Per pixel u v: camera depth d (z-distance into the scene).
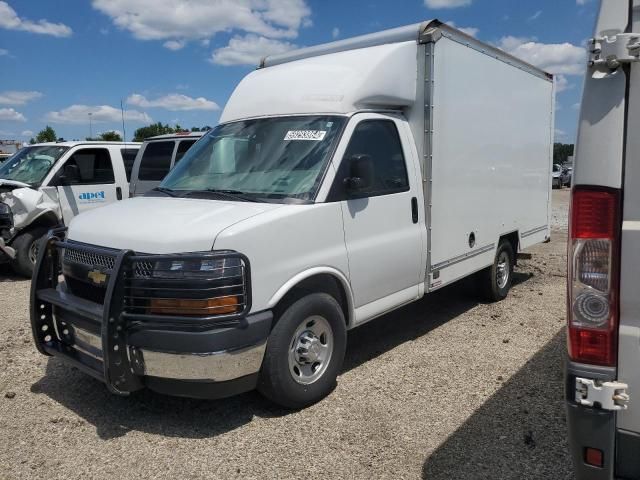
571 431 2.46
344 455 3.63
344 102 4.77
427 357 5.34
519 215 7.66
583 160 2.33
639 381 2.32
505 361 5.23
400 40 5.41
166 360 3.67
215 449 3.72
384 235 4.95
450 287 7.86
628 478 2.39
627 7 2.22
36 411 4.29
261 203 4.27
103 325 3.66
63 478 3.42
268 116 5.12
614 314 2.34
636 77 2.23
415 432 3.91
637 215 2.27
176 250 3.67
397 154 5.18
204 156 5.19
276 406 4.32
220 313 3.62
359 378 4.84
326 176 4.42
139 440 3.86
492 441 3.78
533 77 7.76
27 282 8.82
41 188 9.17
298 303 4.14
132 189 10.38
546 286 8.45
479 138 6.35
